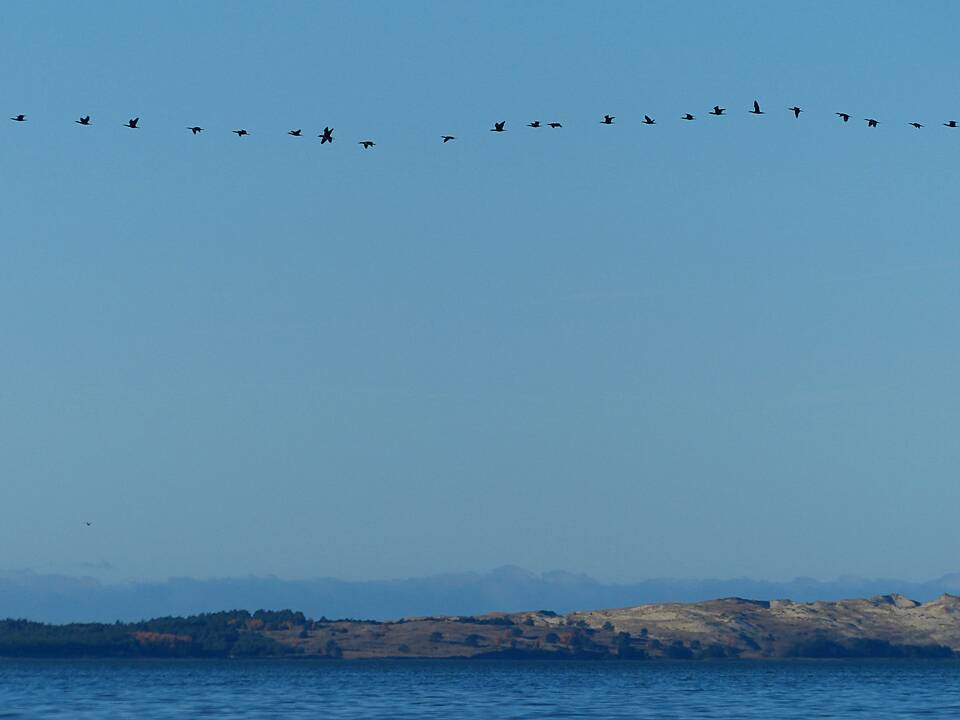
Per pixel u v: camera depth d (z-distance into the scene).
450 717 166.50
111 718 164.62
